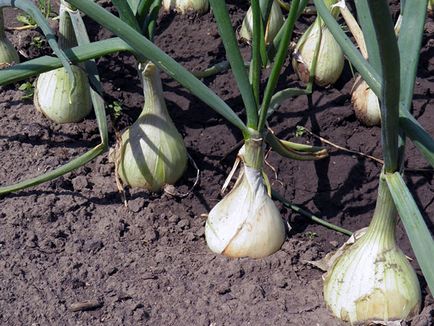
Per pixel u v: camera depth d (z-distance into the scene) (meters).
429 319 1.77
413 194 2.00
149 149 1.94
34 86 2.13
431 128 2.10
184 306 1.80
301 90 1.98
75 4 1.71
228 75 2.18
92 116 2.10
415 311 1.78
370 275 1.76
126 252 1.88
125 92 2.15
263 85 2.16
